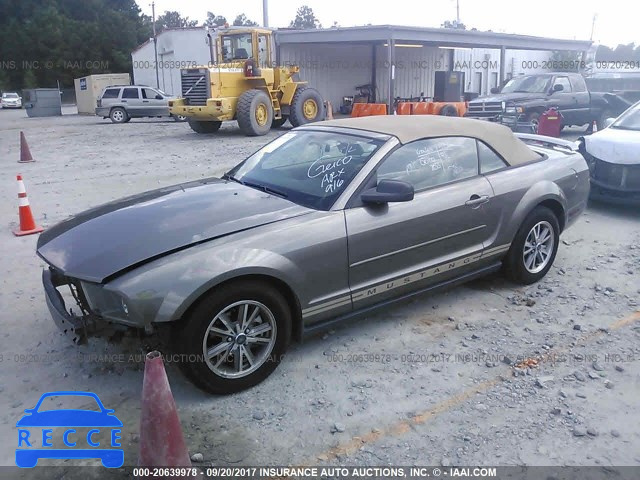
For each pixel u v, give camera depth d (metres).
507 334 4.20
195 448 3.00
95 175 10.74
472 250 4.52
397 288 4.11
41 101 35.06
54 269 3.62
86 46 76.38
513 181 4.78
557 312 4.55
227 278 3.23
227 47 18.14
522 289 5.03
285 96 18.25
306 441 3.06
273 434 3.12
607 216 7.54
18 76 74.88
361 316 4.02
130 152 13.96
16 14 84.31
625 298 4.82
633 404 3.35
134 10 94.50
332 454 2.96
